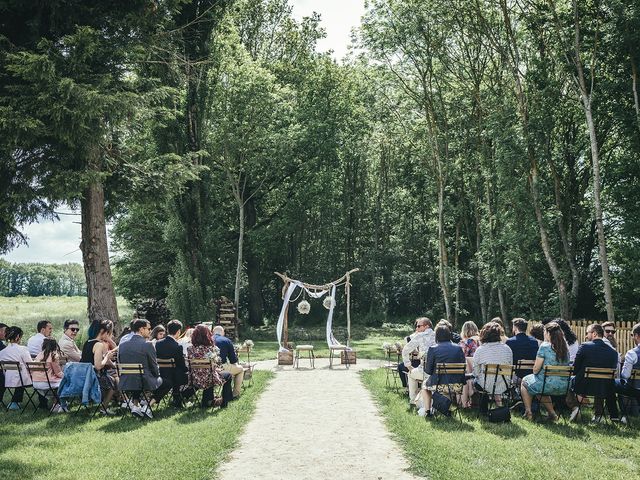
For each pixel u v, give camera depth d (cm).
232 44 3042
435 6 2702
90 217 1548
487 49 2703
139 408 989
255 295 3969
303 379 1499
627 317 2553
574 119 2614
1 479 637
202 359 1056
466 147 3070
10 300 7331
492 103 2617
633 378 956
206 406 1080
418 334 1091
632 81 2172
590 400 1120
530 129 2402
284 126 3481
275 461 721
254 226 3794
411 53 2883
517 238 2416
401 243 4241
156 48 1594
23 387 1066
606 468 673
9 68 1189
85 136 1314
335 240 4519
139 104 1450
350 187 4441
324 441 822
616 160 2444
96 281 1545
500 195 2559
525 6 2464
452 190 3161
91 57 1332
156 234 3409
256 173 3562
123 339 1014
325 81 3541
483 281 3356
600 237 2053
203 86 2852
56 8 1358
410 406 1062
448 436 810
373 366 1820
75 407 1085
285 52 3844
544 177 2652
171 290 2750
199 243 2947
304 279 4412
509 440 794
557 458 705
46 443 799
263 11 3775
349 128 3731
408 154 3853
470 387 1042
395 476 657
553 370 922
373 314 4009
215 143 3116
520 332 1047
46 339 1057
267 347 2717
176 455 728
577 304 2761
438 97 3133
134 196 1658
